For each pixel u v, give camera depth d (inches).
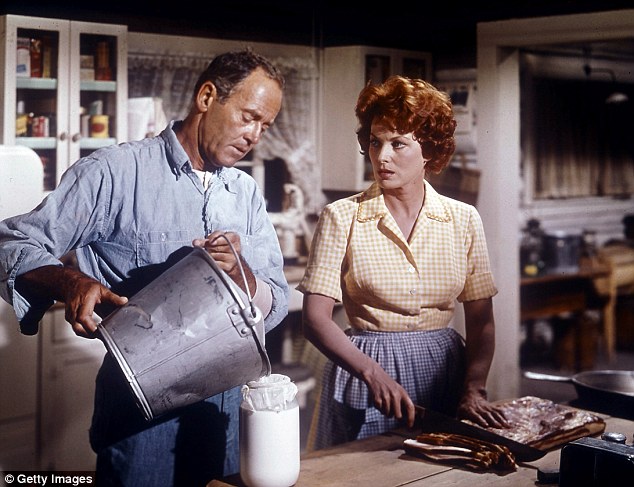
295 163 165.3
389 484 65.4
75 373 135.3
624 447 61.0
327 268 81.6
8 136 131.6
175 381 64.1
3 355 126.6
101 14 139.6
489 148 153.6
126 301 65.2
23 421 130.0
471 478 66.9
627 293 256.5
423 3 154.9
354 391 83.8
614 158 271.1
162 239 76.4
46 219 71.8
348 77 162.2
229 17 153.3
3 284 70.1
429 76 156.9
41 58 134.7
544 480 66.0
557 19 140.3
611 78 261.3
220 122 74.8
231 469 79.7
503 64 151.0
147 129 145.3
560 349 240.1
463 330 149.9
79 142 138.7
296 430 64.9
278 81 76.2
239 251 70.6
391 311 84.2
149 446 75.0
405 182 80.8
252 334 64.4
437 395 84.7
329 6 162.9
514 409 81.0
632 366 242.5
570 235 239.1
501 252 156.9
